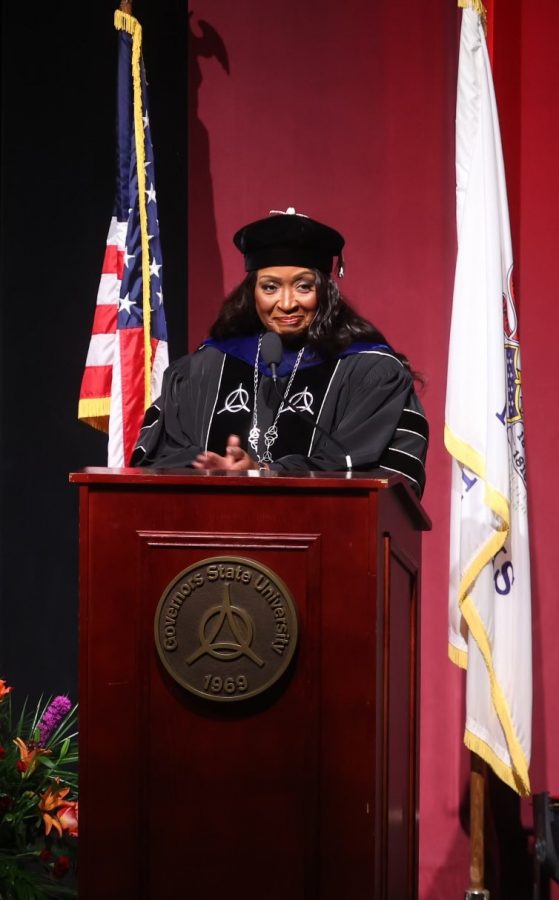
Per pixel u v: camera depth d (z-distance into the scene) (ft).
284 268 33.42
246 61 48.11
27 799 31.45
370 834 21.11
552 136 45.37
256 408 33.32
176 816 21.44
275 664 21.07
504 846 45.03
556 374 45.09
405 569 25.62
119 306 42.34
